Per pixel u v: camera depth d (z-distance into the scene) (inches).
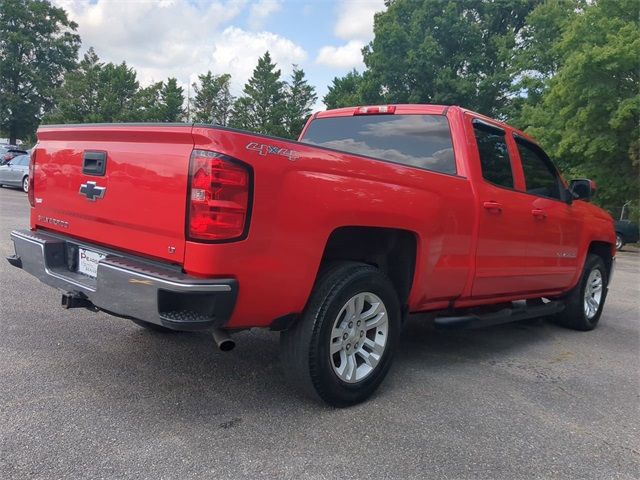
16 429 116.8
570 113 832.3
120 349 170.7
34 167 162.4
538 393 159.3
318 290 130.6
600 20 789.2
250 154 113.0
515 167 197.8
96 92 2096.5
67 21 2476.6
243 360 168.7
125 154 127.2
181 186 114.0
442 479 108.3
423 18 1312.7
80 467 104.2
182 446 114.3
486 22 1395.2
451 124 179.2
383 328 146.5
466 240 168.7
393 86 1323.8
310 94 2338.8
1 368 149.5
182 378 151.1
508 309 196.5
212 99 2368.4
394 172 143.6
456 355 192.9
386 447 119.5
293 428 125.4
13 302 214.8
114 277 119.5
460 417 137.9
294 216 120.6
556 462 118.6
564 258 222.8
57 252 148.1
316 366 129.8
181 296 110.3
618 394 163.5
